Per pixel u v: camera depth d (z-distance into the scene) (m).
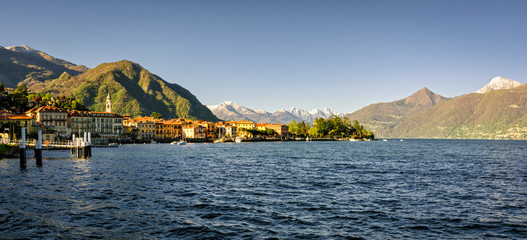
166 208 38.56
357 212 37.22
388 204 40.97
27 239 28.59
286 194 46.91
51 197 43.84
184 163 92.44
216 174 67.88
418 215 36.00
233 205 40.16
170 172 70.69
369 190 50.09
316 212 37.19
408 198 44.41
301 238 29.17
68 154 122.94
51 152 133.50
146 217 34.84
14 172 69.00
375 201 42.59
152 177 62.69
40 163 81.94
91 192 47.41
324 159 109.12
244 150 171.75
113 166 81.94
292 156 123.94
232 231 30.77
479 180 60.50
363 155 130.75
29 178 60.44
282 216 35.53
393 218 34.97
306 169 77.75
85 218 34.38
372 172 72.06
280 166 84.88
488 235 29.98
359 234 30.19
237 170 75.31
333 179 61.22
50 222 33.00
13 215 35.12
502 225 32.62
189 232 30.47
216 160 103.88
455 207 39.56
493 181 59.34
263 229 31.39
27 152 127.50
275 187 52.50
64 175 64.69
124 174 66.75
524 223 33.22
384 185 54.62
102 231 30.59
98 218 34.38
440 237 29.50
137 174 66.88
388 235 29.97
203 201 42.19
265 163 93.62
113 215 35.50
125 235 29.62
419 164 91.38
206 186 53.03
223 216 35.44
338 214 36.34
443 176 65.75
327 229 31.47
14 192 46.97
